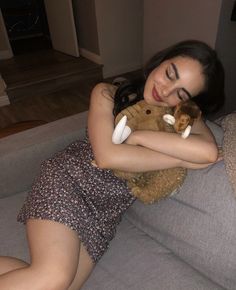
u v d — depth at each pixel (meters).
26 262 0.97
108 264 0.99
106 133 0.93
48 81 3.00
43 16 4.02
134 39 3.34
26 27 4.29
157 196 0.93
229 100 2.44
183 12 2.22
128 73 3.46
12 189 1.24
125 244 1.05
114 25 3.12
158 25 2.51
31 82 2.92
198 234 0.92
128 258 1.00
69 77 3.13
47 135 1.24
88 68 3.20
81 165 1.01
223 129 0.98
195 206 0.94
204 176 0.93
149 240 1.06
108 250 1.03
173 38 2.42
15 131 1.37
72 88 3.15
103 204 1.03
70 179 0.98
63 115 2.69
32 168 1.24
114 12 3.04
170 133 0.85
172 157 0.87
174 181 0.91
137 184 0.96
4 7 4.19
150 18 2.56
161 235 1.04
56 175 0.98
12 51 3.72
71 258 0.86
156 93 0.89
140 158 0.87
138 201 1.12
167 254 1.00
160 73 0.89
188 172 0.97
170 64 0.87
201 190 0.92
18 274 0.82
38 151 1.21
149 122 0.89
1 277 0.82
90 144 1.04
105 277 0.94
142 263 0.98
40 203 0.94
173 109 0.90
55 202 0.93
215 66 0.90
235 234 0.84
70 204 0.94
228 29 2.08
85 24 3.22
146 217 1.09
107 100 1.00
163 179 0.91
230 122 0.96
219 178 0.89
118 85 1.08
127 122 0.91
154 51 2.69
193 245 0.94
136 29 3.28
